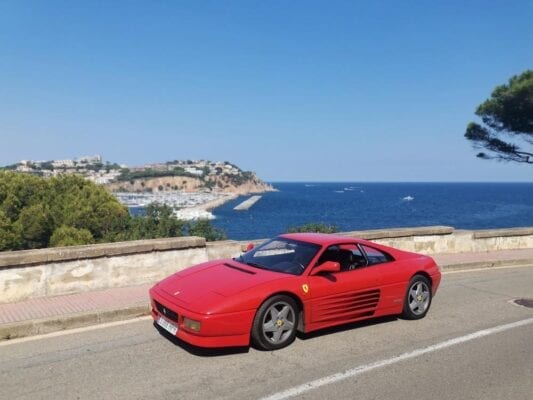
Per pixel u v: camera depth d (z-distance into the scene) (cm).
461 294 920
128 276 845
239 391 457
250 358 545
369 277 665
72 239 2125
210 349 571
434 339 633
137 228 2031
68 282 780
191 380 480
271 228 6731
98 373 494
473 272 1184
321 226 1512
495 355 575
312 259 629
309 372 508
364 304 658
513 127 2098
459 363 546
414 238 1316
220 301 538
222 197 18025
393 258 720
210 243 966
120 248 830
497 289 973
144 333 627
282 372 507
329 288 617
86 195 2511
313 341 612
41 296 754
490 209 10850
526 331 677
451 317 747
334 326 682
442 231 1362
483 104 2158
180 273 651
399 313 712
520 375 514
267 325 569
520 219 7775
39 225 2269
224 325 530
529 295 920
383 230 1277
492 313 775
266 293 561
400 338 634
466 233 1417
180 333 543
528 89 1886
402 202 15012
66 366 512
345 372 511
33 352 553
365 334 648
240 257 698
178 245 895
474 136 2253
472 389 475
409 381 491
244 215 9675
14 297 728
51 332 628
